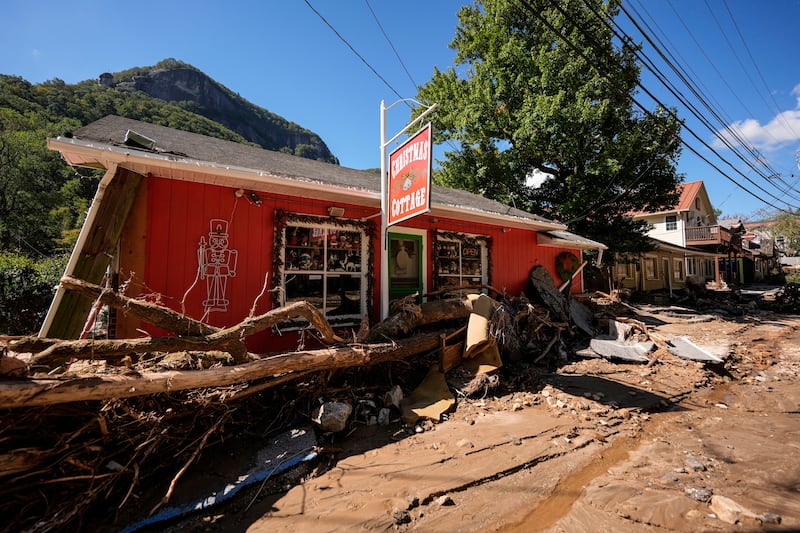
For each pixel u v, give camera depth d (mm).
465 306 6434
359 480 3053
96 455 2729
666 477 3158
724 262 34094
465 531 2449
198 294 5121
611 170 14766
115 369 3572
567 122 14867
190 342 3410
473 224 8844
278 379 3855
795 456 3588
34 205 28812
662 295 19609
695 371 6633
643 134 15180
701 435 4137
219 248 5312
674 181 16000
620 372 6520
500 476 3145
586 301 11562
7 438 2398
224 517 2584
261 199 5719
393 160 5750
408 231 7551
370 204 6641
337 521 2527
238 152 6840
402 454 3508
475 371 5570
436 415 4355
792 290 17250
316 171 7211
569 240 10734
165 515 2533
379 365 5102
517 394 5309
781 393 5773
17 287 8594
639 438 4043
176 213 5020
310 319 4383
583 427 4234
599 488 2988
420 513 2631
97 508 2631
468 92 18562
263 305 5637
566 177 16875
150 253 4801
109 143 4324
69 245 25062
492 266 9148
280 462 3221
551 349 7461
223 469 3121
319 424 3781
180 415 3209
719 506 2664
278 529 2447
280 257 5777
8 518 2369
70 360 3854
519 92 16641
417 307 5969
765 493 2910
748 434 4164
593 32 14836
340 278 6562
